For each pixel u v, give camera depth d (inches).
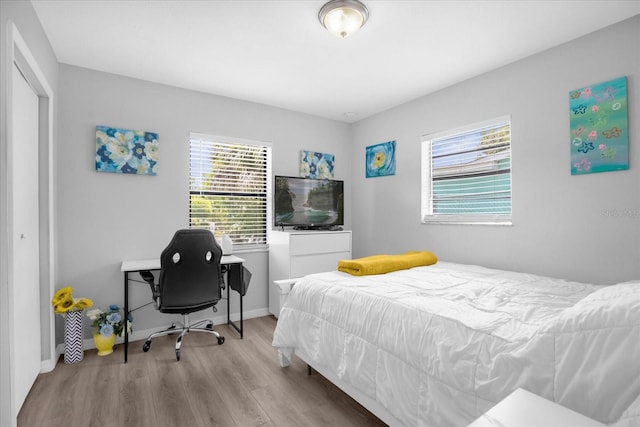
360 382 65.4
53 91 100.3
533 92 103.7
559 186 97.6
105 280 114.5
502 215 114.3
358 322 69.3
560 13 82.4
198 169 135.6
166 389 83.6
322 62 109.7
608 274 87.7
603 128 88.4
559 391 39.6
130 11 82.0
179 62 109.3
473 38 94.5
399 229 151.4
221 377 90.0
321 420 70.8
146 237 122.0
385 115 158.7
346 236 152.3
